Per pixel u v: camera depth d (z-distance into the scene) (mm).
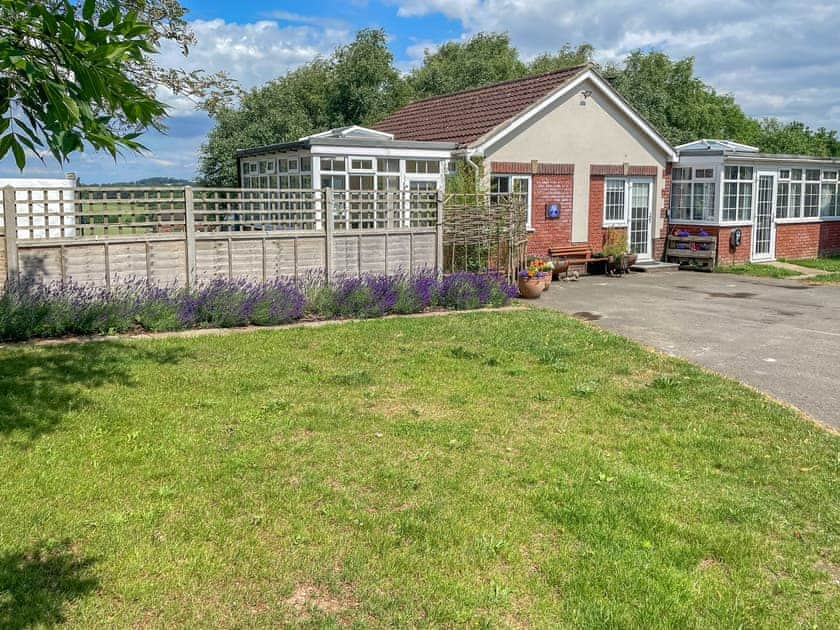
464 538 4527
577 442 6270
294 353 9141
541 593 4008
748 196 21203
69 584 3889
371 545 4418
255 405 6965
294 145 15953
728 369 9031
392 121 23359
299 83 35125
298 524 4637
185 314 10547
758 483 5539
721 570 4324
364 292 12000
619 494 5211
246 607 3785
